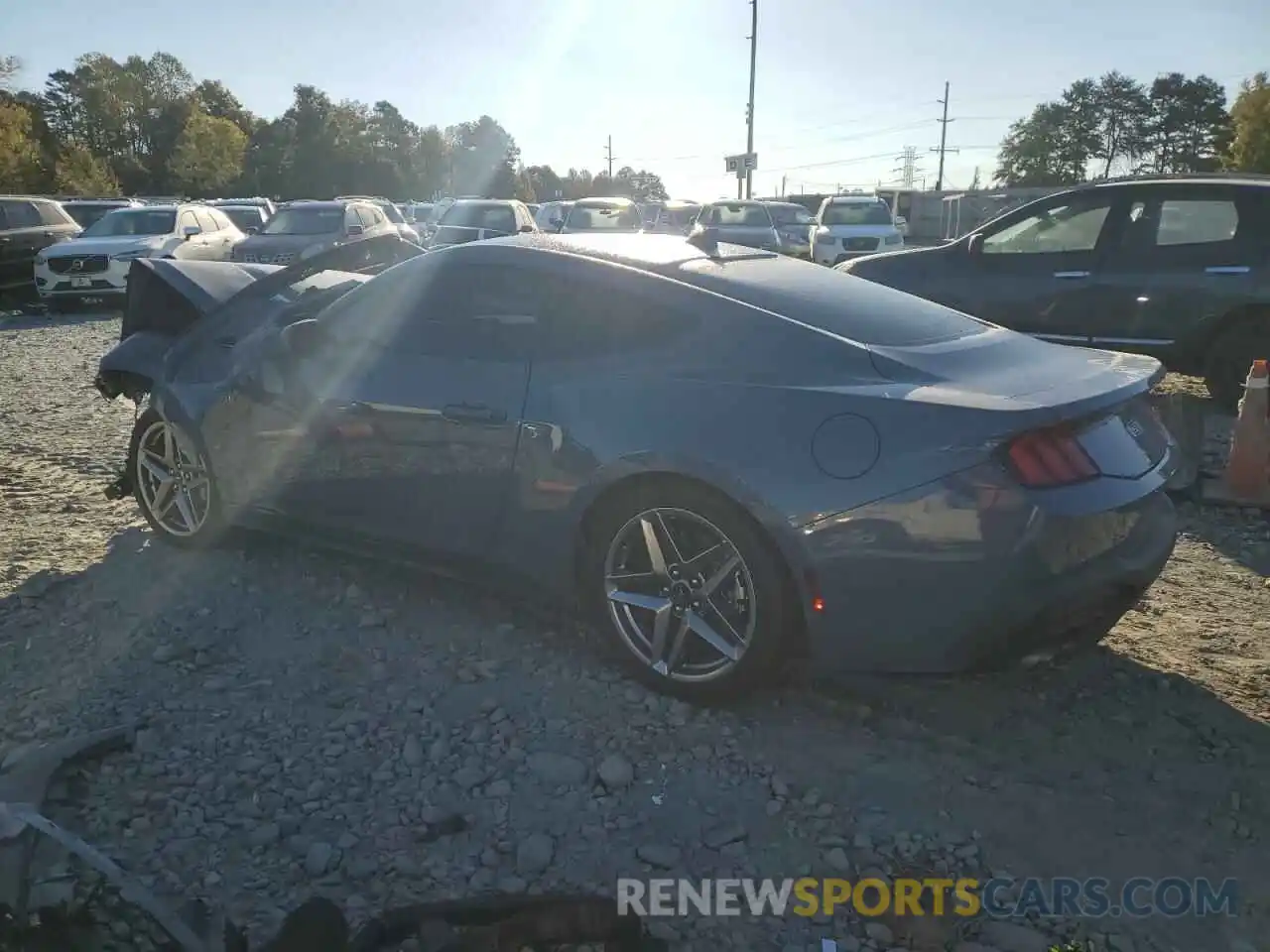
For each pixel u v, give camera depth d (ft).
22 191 172.45
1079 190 28.50
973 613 10.39
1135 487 11.05
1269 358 26.07
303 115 297.74
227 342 15.99
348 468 14.14
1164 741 11.34
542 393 12.56
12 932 7.30
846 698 12.18
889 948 8.36
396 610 14.37
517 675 12.67
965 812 10.12
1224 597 15.30
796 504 10.77
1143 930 8.57
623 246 13.84
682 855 9.48
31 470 20.99
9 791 9.82
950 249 30.37
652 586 12.03
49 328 48.19
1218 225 26.53
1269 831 9.86
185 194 269.44
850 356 11.53
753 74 106.32
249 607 14.43
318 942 7.44
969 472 10.25
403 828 9.78
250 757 10.87
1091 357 12.83
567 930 8.06
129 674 12.51
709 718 11.73
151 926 7.73
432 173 323.78
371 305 14.46
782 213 83.97
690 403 11.62
